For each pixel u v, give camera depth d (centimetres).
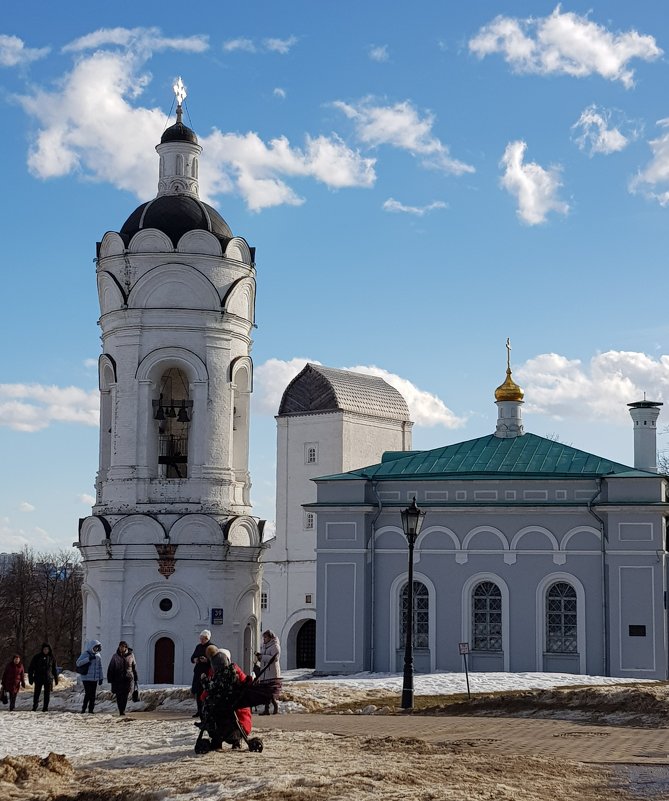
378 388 8681
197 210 5728
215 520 5478
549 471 5247
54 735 3195
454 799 1775
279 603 8162
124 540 5447
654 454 5856
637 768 2142
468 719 3331
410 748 2434
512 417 5678
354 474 5416
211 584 5466
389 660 5225
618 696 3400
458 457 5497
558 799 1838
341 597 5269
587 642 5069
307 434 8288
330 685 4338
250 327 5847
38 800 2116
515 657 5119
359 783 1914
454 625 5191
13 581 10781
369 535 5312
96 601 5509
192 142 5909
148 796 2014
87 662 3956
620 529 5081
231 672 2483
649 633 5000
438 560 5241
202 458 5531
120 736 3081
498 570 5184
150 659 5416
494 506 5194
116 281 5603
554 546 5150
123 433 5534
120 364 5575
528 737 2758
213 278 5625
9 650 10350
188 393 5612
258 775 2061
